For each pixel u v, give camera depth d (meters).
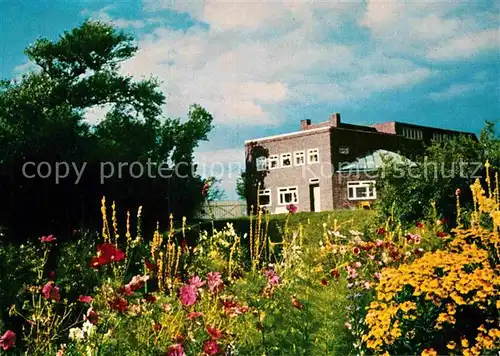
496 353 4.13
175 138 37.47
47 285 5.11
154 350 4.33
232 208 43.81
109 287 5.69
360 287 5.98
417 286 4.51
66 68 33.75
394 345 4.62
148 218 27.95
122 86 33.81
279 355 5.11
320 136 37.50
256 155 41.50
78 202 24.28
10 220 22.17
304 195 38.25
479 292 4.32
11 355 4.97
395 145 42.44
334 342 5.24
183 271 8.66
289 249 9.48
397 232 10.36
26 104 26.28
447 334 4.52
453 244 5.63
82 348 4.44
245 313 5.70
